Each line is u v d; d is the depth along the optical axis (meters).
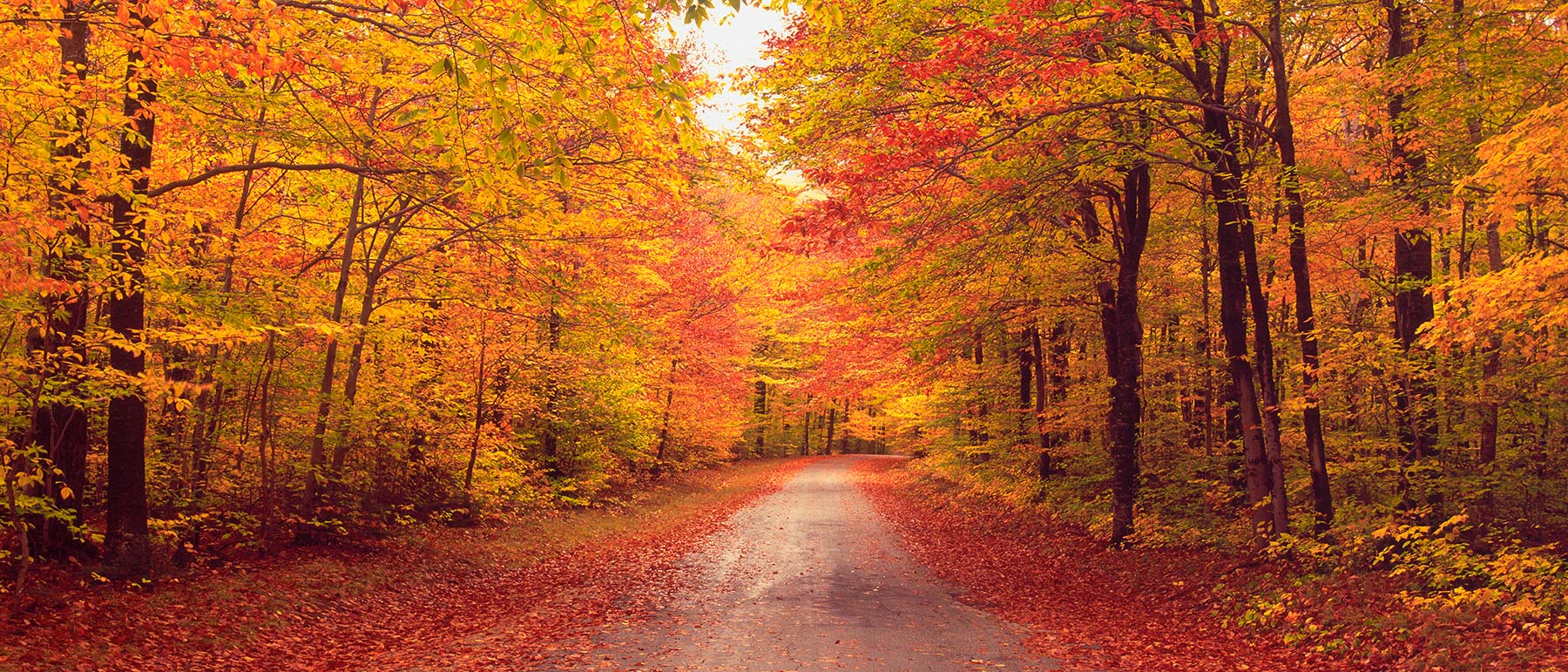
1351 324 16.44
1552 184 7.54
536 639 9.09
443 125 9.84
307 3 8.58
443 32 9.05
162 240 9.41
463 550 14.13
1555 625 7.21
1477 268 16.06
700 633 9.35
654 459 30.23
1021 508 20.52
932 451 31.41
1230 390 16.67
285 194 14.16
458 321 17.12
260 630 8.72
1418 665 7.00
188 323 9.28
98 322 11.12
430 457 16.11
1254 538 11.98
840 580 13.05
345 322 13.09
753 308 27.98
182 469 12.10
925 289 14.53
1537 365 11.27
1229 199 11.73
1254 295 11.84
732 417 37.88
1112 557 14.02
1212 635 9.20
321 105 10.56
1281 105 11.19
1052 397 20.88
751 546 17.27
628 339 19.19
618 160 11.54
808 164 12.45
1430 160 11.93
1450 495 12.27
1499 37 10.50
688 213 21.28
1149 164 13.34
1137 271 14.97
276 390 12.84
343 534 13.02
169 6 6.77
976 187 11.49
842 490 32.75
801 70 11.98
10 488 7.76
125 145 9.33
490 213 13.03
